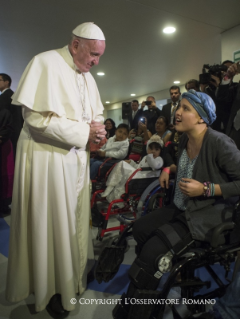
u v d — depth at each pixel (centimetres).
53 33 371
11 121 330
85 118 165
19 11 303
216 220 130
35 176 146
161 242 126
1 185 343
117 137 356
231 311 119
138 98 985
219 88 219
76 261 161
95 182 315
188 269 128
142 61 497
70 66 158
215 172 131
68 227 154
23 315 162
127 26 340
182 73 596
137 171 244
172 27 343
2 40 398
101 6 289
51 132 140
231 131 198
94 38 146
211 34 367
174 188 162
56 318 158
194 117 134
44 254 147
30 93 139
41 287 148
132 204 247
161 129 333
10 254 156
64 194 150
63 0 277
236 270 143
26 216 152
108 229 246
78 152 163
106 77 635
